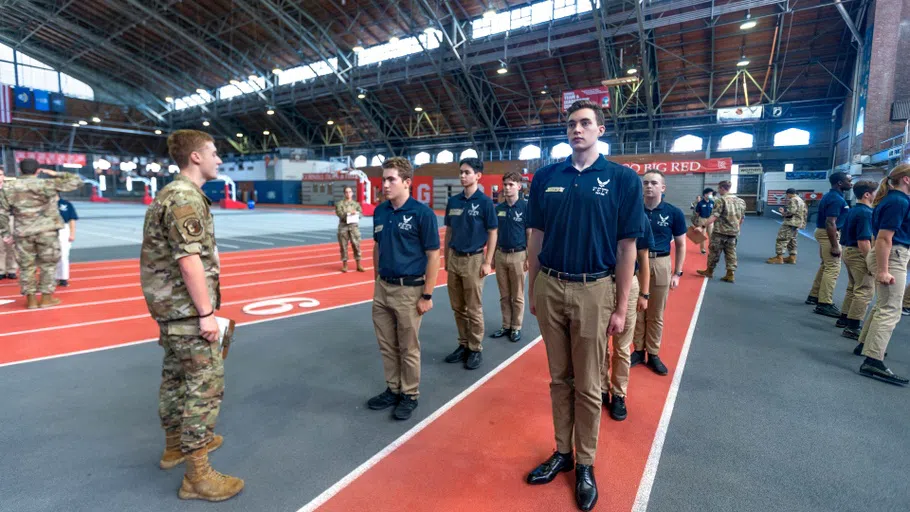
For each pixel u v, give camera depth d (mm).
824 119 25891
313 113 39219
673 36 22844
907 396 3480
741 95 26750
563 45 23547
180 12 30469
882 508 2238
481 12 25688
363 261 10336
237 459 2602
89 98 42688
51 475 2428
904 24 17719
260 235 15648
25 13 33031
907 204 3605
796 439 2869
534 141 33469
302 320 5473
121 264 9203
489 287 7582
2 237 5801
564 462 2506
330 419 3086
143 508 2201
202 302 2141
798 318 5625
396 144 39938
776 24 21266
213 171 2340
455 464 2594
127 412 3139
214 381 2287
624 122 30031
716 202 7840
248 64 35312
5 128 39500
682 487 2396
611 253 2191
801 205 9445
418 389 3541
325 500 2275
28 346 4406
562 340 2365
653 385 3680
